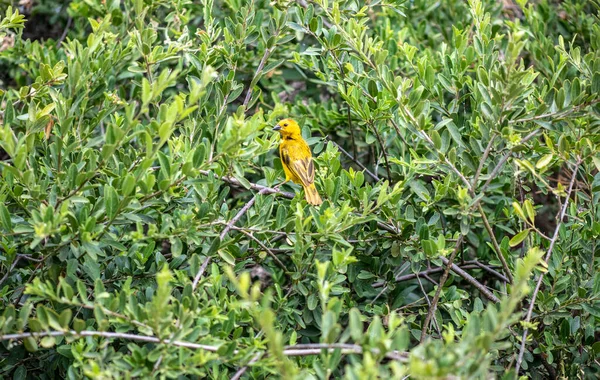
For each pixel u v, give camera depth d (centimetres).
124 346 938
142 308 766
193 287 841
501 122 905
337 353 712
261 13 1349
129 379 716
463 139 1073
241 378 903
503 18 1669
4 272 971
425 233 1007
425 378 612
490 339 647
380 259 1066
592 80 947
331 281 891
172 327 751
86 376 816
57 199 858
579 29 1502
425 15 1595
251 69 1437
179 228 870
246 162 1028
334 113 1347
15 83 1584
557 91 937
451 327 816
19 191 884
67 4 1630
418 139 1177
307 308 1004
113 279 966
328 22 1383
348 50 1148
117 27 1394
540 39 1394
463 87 1221
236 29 1175
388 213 1004
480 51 1124
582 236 1041
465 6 1542
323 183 1055
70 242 833
